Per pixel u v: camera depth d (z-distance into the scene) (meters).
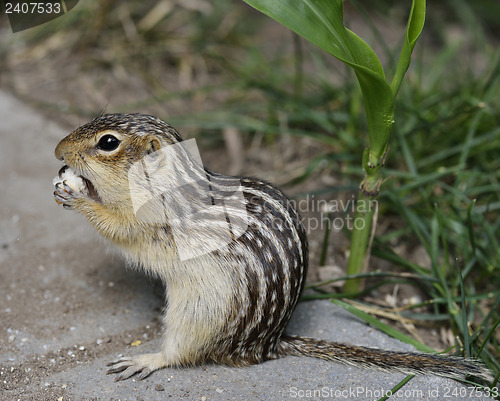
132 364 5.54
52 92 10.34
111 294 6.70
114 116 5.58
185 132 9.55
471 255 7.22
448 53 10.57
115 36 11.41
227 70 11.02
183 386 5.39
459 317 6.31
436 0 13.67
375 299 7.02
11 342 5.92
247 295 5.35
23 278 6.80
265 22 12.57
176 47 11.32
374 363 5.57
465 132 8.77
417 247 7.70
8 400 5.21
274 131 9.01
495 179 8.19
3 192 8.18
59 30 11.42
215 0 12.01
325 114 9.37
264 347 5.66
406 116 8.95
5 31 11.64
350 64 4.93
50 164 8.84
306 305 6.59
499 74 8.82
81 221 7.82
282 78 10.50
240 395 5.29
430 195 8.10
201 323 5.41
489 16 13.28
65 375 5.54
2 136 9.26
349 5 13.37
